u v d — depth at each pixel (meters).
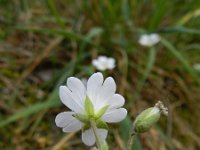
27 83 0.12
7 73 0.12
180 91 0.13
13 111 0.11
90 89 0.05
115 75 0.12
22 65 0.12
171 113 0.12
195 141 0.12
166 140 0.11
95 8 0.14
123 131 0.10
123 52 0.13
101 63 0.12
